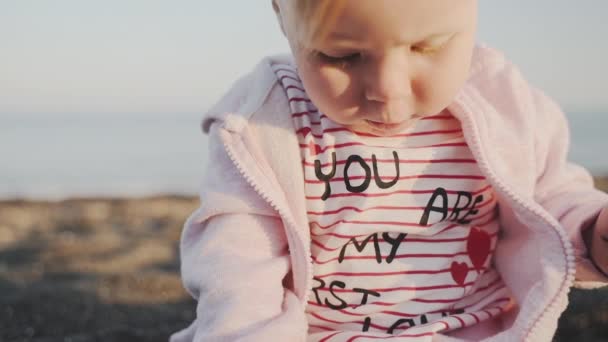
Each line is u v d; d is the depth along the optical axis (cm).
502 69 58
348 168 54
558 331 97
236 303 50
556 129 59
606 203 52
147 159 773
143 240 202
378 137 54
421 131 55
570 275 51
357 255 55
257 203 54
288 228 53
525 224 53
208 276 51
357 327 55
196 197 335
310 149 54
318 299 56
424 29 45
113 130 1310
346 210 54
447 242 56
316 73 48
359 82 47
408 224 54
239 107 56
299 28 47
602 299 109
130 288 139
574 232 53
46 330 109
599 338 94
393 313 55
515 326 52
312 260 55
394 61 46
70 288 138
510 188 53
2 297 129
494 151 54
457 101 54
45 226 240
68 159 773
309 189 54
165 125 1464
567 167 59
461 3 46
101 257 175
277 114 55
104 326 110
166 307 125
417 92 47
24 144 962
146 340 100
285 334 49
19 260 173
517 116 57
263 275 52
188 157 788
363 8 44
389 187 54
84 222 249
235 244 53
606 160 655
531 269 54
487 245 57
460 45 47
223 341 49
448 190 55
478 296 57
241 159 53
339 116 49
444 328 54
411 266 55
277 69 57
